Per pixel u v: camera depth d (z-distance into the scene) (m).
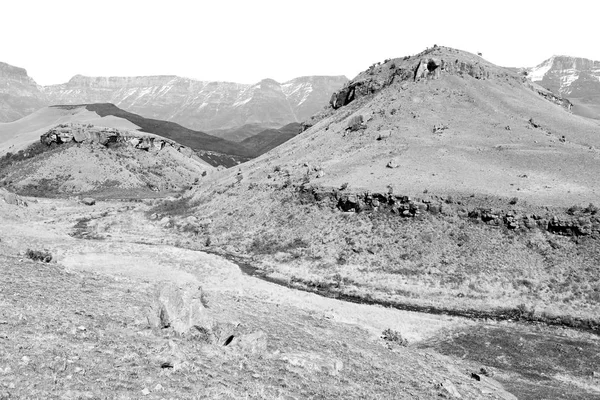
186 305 25.81
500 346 45.31
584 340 47.66
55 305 25.66
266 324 33.00
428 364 34.88
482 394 29.70
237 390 19.00
